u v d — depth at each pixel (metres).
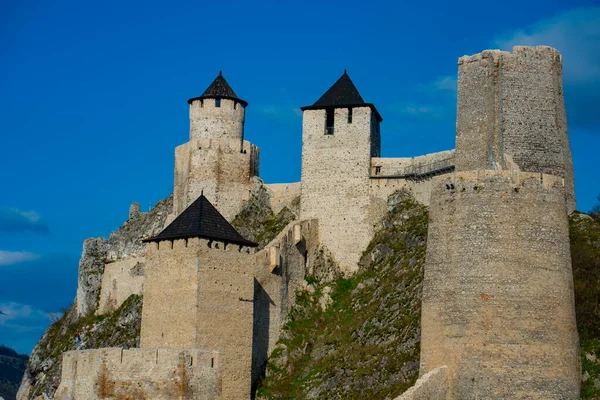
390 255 96.44
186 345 80.00
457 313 71.12
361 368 83.06
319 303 95.94
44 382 110.44
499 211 71.88
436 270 73.25
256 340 88.75
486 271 71.06
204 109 111.25
